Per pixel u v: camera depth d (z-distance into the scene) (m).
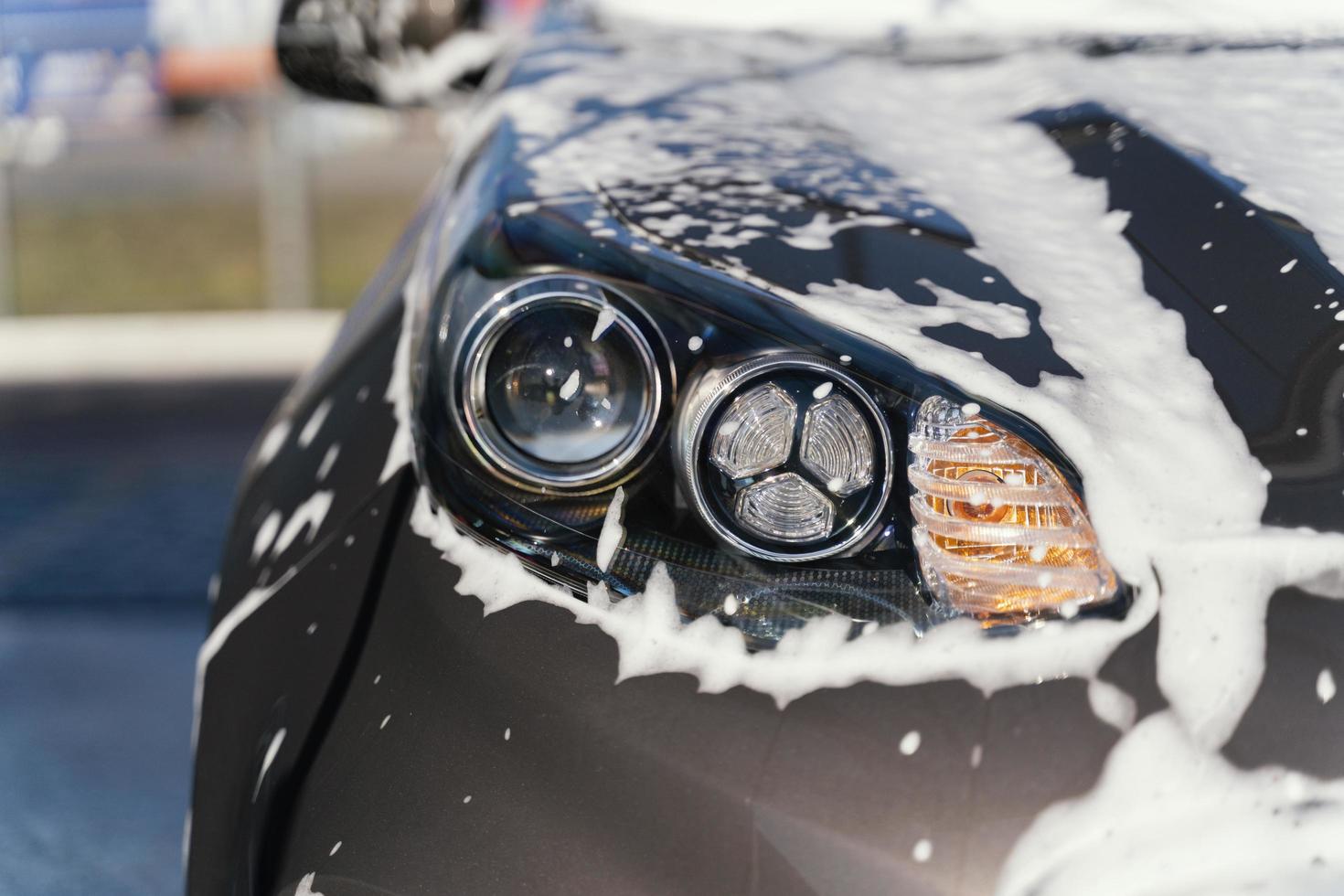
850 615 0.81
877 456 0.84
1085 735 0.77
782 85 1.21
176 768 1.99
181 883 1.66
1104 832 0.75
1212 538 0.80
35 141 9.35
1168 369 0.86
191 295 7.25
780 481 0.84
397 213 8.94
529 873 0.78
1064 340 0.87
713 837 0.77
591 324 0.86
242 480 1.15
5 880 1.69
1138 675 0.77
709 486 0.84
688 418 0.85
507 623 0.84
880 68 1.29
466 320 0.88
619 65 1.25
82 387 4.91
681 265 0.87
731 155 1.02
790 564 0.83
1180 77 1.20
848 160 1.03
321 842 0.82
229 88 9.25
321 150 10.29
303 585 0.93
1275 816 0.75
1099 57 1.28
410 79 1.62
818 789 0.77
